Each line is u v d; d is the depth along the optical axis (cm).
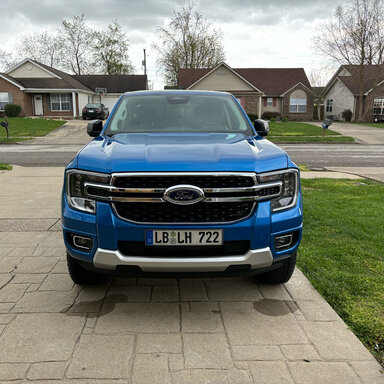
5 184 820
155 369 234
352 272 373
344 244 447
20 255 416
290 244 295
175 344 259
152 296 329
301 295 330
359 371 234
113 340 263
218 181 266
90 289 340
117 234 268
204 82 3716
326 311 304
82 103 3897
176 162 269
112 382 222
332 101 4500
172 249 270
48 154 1436
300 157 1385
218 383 223
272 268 292
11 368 233
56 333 270
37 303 313
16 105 3481
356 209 604
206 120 399
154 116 402
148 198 263
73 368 234
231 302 318
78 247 286
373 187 788
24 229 508
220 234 268
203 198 262
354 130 2830
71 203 284
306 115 4162
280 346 258
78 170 281
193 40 4844
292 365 239
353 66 4034
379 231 495
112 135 367
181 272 271
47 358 243
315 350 254
